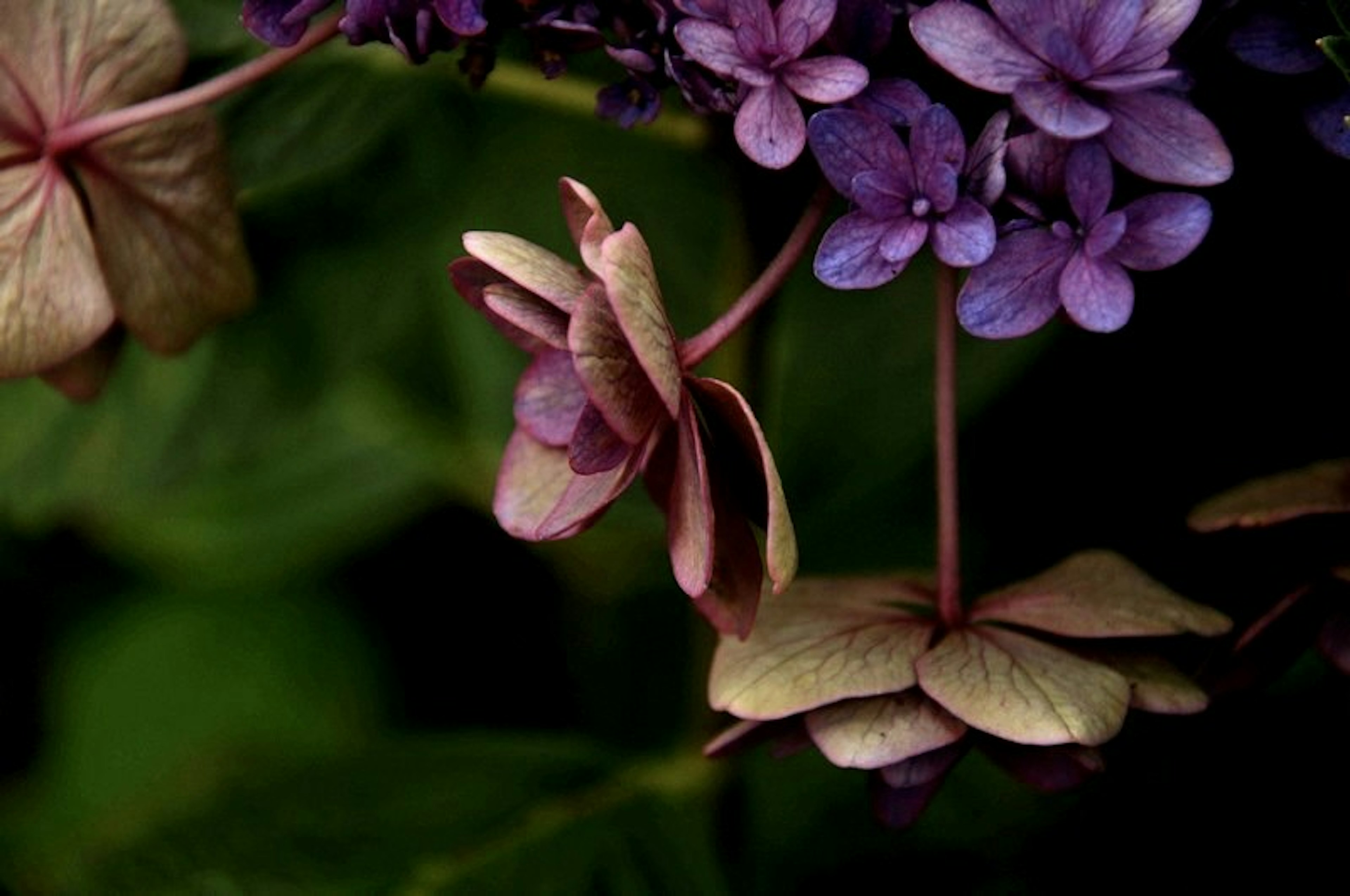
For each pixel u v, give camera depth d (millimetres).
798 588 418
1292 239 442
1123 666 406
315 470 553
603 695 541
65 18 423
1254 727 474
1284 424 470
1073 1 391
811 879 490
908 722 399
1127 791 478
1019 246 394
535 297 393
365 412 548
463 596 553
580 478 400
